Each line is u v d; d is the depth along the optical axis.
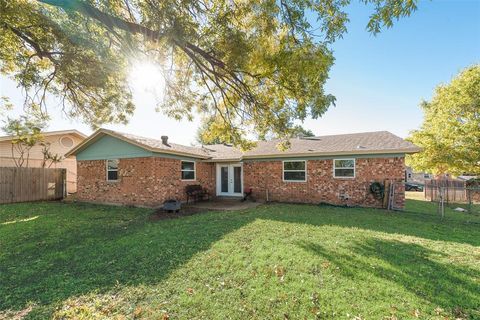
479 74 12.76
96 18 4.13
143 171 11.02
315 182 12.14
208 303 3.08
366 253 4.61
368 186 10.95
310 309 2.91
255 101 6.74
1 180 12.07
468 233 6.29
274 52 4.68
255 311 2.91
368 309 2.89
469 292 3.25
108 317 2.84
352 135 14.15
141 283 3.63
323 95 5.15
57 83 7.92
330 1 4.08
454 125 12.95
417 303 3.01
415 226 7.03
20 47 6.48
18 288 3.61
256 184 13.70
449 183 13.92
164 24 4.20
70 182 17.62
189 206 11.21
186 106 7.93
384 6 3.24
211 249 4.91
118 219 8.38
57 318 2.87
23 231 6.80
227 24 4.60
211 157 14.12
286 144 8.33
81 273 4.07
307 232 6.10
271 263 4.17
